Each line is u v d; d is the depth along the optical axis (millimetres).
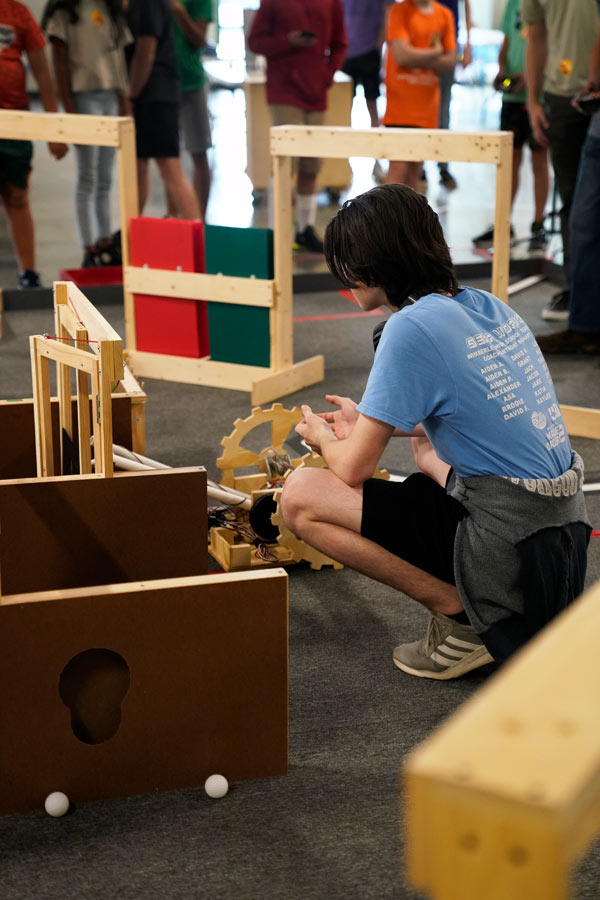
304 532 1939
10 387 3750
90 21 4977
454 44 5344
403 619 2266
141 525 1954
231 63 13391
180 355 3941
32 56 4809
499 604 1770
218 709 1670
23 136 3844
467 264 5367
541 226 5746
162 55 5258
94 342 1921
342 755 1790
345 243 1770
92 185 5199
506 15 5547
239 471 3064
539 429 1764
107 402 1841
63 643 1571
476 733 421
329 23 5715
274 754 1719
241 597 1623
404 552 1888
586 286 4082
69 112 5121
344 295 5219
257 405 3643
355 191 7484
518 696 440
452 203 7094
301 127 3539
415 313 1707
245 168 8336
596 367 4035
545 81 4602
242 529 2516
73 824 1608
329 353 4316
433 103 5324
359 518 1875
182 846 1564
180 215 6094
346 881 1492
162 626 1604
